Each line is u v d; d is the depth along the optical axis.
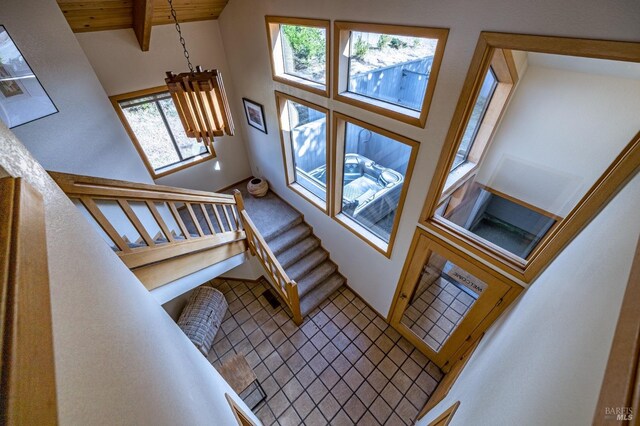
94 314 0.66
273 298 4.15
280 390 3.17
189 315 3.53
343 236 3.73
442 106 1.91
